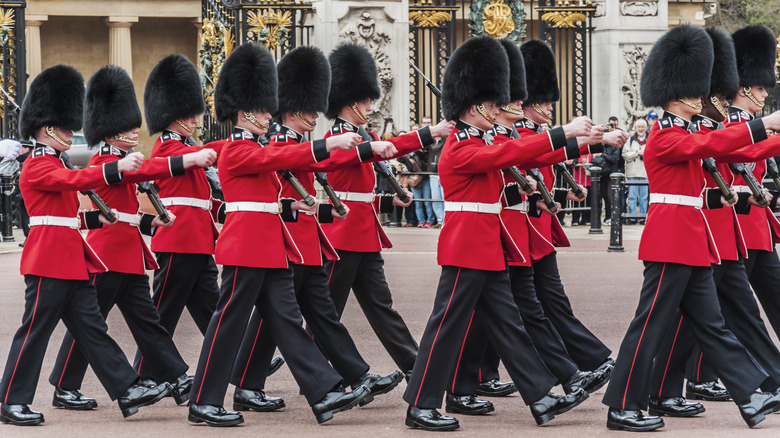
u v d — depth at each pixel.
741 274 11.74
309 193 12.47
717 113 12.21
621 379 10.84
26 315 11.29
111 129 12.38
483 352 11.72
